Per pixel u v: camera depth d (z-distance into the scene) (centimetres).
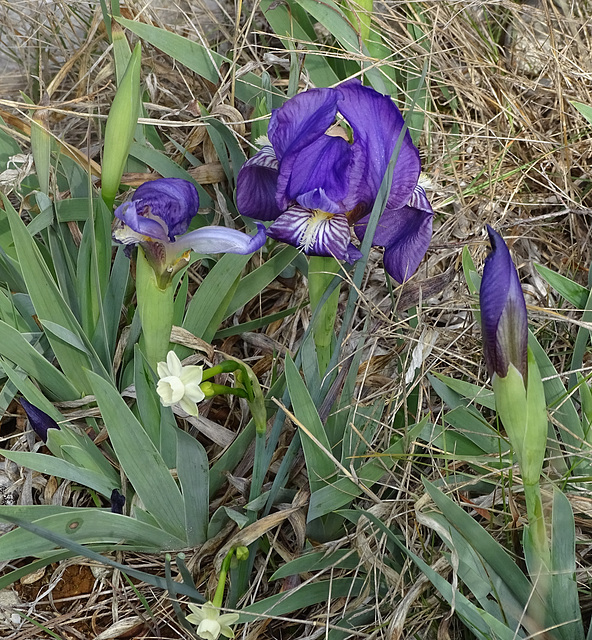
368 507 28
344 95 22
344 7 37
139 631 28
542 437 20
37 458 26
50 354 32
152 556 29
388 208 24
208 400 32
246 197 26
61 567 29
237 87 38
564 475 28
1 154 35
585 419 29
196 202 24
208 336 32
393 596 25
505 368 19
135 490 27
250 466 29
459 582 26
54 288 28
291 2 39
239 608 28
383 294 37
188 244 23
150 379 27
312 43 38
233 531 28
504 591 23
